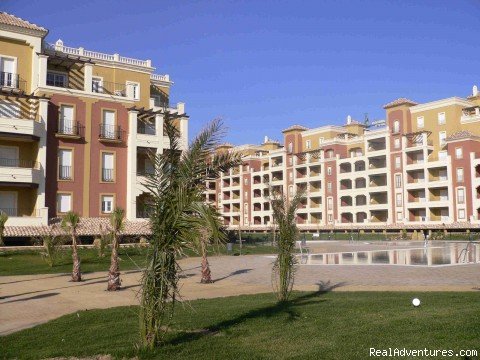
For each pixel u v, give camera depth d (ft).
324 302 39.11
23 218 109.50
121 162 131.34
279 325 30.17
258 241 160.25
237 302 41.14
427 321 29.37
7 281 62.03
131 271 74.49
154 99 155.12
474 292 44.68
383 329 27.68
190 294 49.32
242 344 25.70
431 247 134.62
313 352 23.57
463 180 199.11
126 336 28.45
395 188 225.35
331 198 254.88
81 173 124.57
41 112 117.80
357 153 247.50
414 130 228.02
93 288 54.75
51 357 24.31
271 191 44.09
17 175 111.34
